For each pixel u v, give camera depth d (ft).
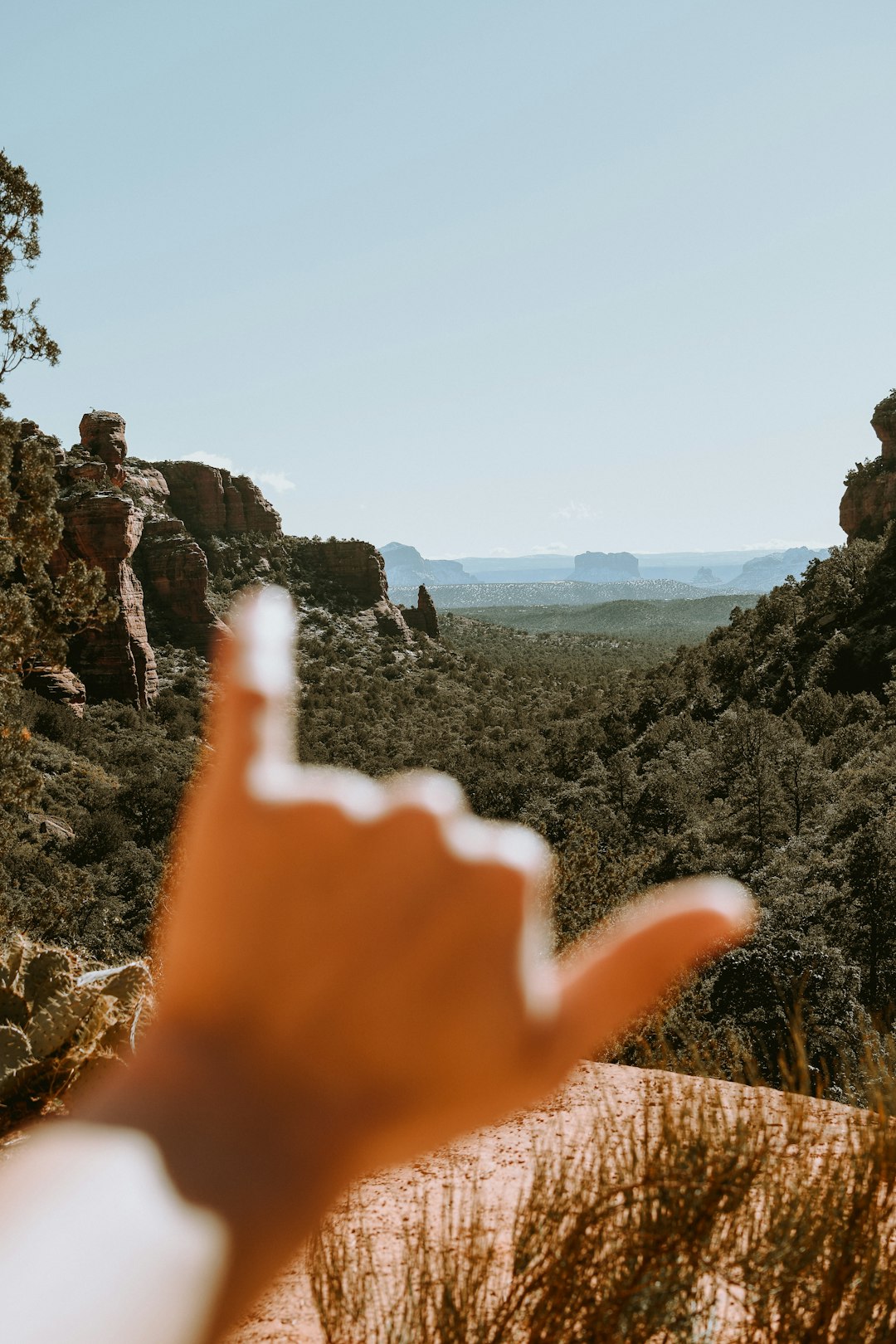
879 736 195.00
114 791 176.24
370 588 456.45
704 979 43.60
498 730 346.33
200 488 432.66
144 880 143.33
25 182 58.23
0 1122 8.97
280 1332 5.49
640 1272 3.76
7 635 59.82
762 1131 4.60
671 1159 4.33
